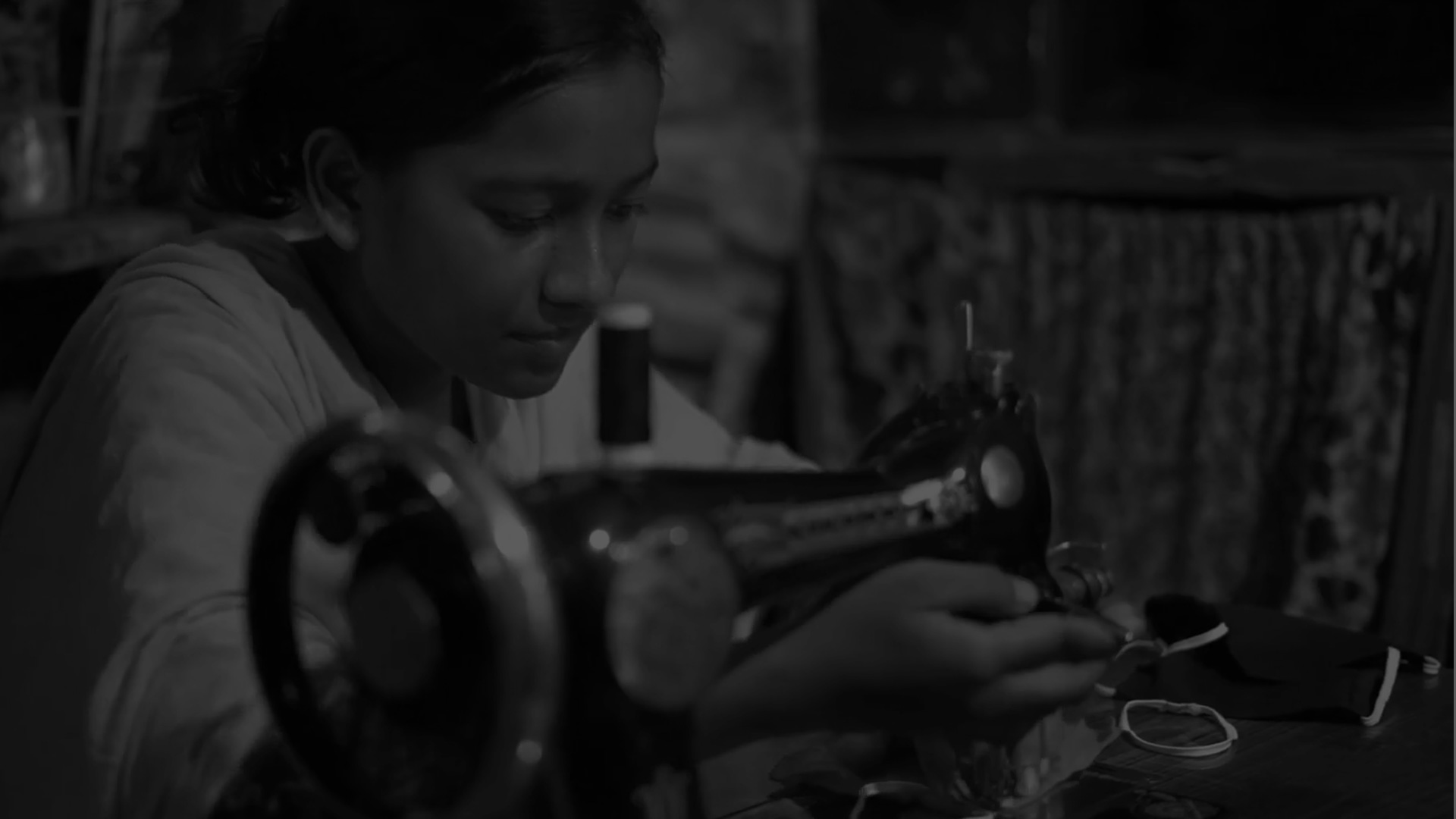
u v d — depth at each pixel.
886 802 0.84
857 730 0.66
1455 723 0.97
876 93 2.60
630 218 0.78
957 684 0.64
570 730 0.56
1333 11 2.09
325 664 0.58
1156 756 0.91
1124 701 1.00
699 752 0.62
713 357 2.64
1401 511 1.98
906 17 2.54
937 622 0.64
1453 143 2.00
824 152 2.67
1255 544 2.14
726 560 0.61
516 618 0.48
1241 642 1.10
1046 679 0.67
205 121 1.01
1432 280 1.95
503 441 1.08
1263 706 0.98
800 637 0.64
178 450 0.75
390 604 0.53
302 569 0.71
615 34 0.71
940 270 2.48
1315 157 2.08
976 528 0.79
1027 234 2.37
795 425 2.71
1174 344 2.21
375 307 0.95
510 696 0.48
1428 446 1.95
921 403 0.88
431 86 0.71
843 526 0.70
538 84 0.70
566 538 0.56
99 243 1.33
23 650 0.78
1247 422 2.14
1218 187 2.18
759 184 2.64
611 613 0.55
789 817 0.82
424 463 0.50
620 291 2.56
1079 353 2.31
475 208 0.73
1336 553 2.04
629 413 0.66
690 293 2.62
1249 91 2.19
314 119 0.83
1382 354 1.99
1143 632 1.08
